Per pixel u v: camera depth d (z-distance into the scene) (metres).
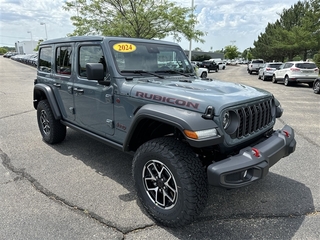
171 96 2.51
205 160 2.70
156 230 2.53
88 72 2.78
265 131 3.00
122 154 4.40
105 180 3.51
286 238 2.43
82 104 3.68
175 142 2.46
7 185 3.34
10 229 2.51
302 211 2.85
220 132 2.27
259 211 2.85
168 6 12.49
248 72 31.02
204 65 31.89
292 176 3.66
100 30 12.73
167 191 2.53
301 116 7.30
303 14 38.78
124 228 2.55
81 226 2.57
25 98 10.08
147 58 3.45
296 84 16.78
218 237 2.44
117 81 3.02
